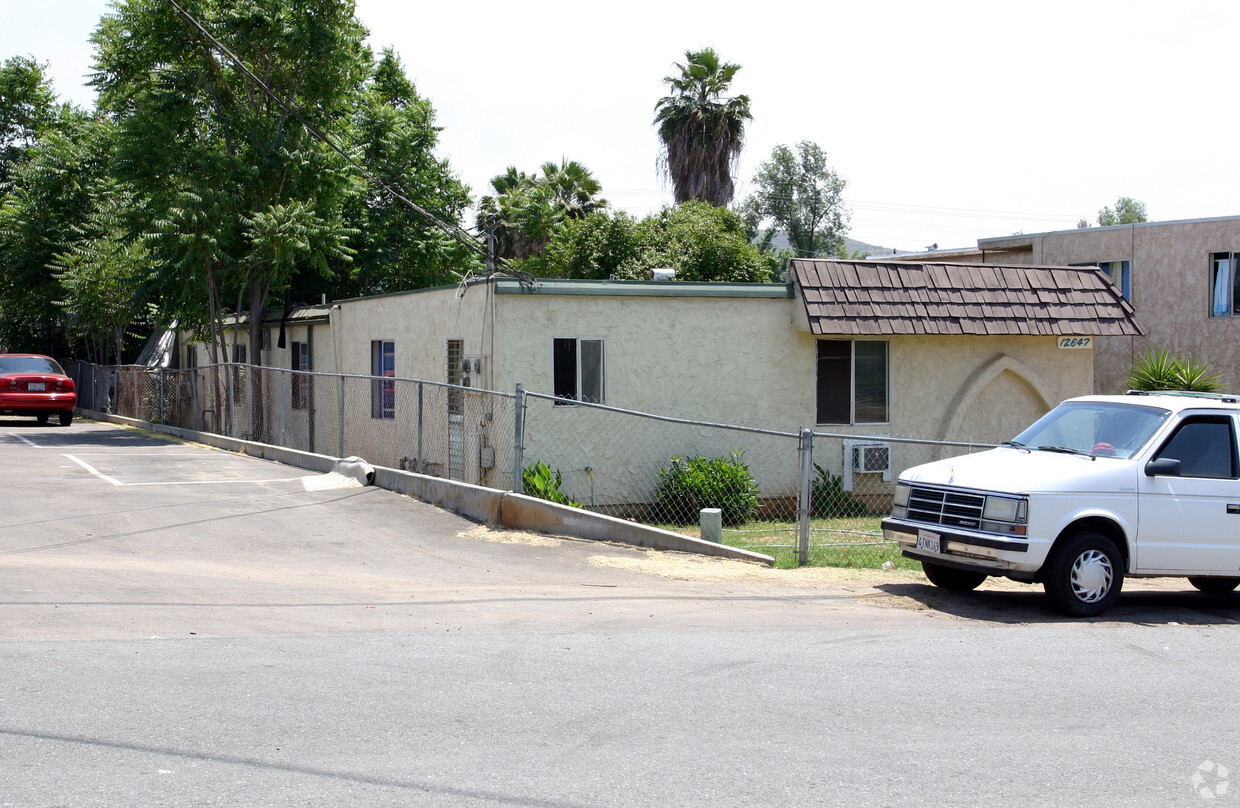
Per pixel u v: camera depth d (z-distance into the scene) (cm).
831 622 830
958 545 914
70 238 3306
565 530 1180
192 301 2520
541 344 1538
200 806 429
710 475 1547
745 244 2636
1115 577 909
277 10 2358
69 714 537
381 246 3014
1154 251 2425
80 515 1209
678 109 3922
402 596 875
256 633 724
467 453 1598
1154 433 947
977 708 598
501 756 496
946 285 1738
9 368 2659
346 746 504
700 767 489
